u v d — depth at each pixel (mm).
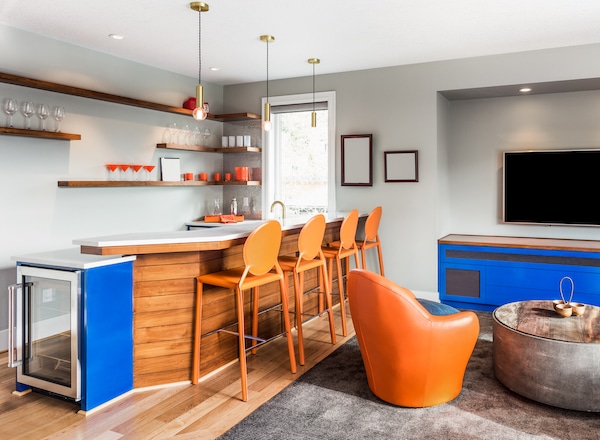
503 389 3010
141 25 3938
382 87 5328
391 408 2756
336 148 5617
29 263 2902
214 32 4121
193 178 5855
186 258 3127
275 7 3545
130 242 2824
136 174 5062
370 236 4988
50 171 4219
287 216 6141
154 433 2506
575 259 4504
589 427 2535
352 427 2537
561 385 2689
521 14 3693
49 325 2887
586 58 4453
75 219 4461
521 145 5289
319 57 4918
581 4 3502
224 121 6281
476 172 5520
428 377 2697
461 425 2553
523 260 4723
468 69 4910
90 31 4082
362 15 3715
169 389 3061
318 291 4387
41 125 4098
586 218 4953
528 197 5203
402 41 4375
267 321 3949
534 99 5207
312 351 3748
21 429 2551
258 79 5945
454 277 5062
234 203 6109
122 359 2932
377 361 2781
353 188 5539
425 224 5176
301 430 2512
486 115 5441
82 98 4492
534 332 2850
